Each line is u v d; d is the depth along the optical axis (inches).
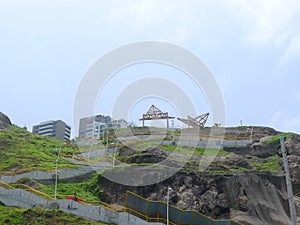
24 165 2272.4
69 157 2630.4
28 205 1690.5
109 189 2068.2
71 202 1668.3
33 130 6210.6
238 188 2201.0
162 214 1777.8
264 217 2110.0
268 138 2997.0
